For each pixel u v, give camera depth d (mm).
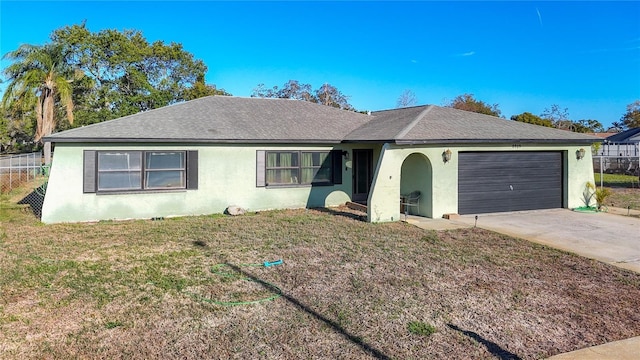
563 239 10375
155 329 5184
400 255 8734
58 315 5566
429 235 10711
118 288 6594
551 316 5727
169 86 38062
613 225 12180
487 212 14125
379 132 14414
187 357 4520
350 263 8117
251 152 14484
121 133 12688
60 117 30250
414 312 5773
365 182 16922
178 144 13469
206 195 13898
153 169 13211
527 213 14289
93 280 6949
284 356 4559
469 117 15992
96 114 32719
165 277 7145
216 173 14000
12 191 18500
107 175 12680
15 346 4715
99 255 8555
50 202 12109
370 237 10422
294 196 15258
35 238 10086
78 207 12367
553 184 15172
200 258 8391
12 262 7953
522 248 9453
